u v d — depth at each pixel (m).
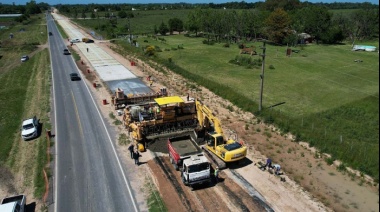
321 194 20.50
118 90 38.34
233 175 23.28
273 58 65.56
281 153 26.12
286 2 142.12
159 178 23.22
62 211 19.97
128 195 21.33
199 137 28.75
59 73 57.22
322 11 87.25
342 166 23.25
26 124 31.42
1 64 72.19
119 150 27.62
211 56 71.31
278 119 31.73
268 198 20.44
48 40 102.56
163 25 117.56
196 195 21.09
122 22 167.62
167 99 29.25
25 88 49.06
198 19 106.69
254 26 96.12
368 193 19.77
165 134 28.66
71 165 25.38
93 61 67.75
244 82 48.28
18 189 22.75
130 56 72.69
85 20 185.25
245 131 30.58
